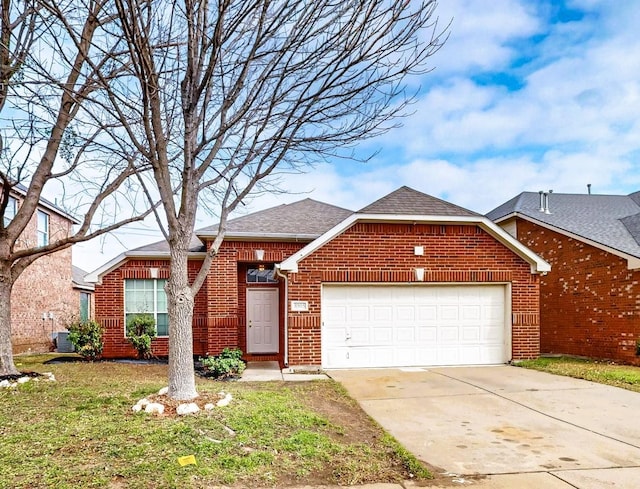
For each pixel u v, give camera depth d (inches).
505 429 239.8
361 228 450.6
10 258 350.9
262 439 203.5
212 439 198.7
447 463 190.7
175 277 261.0
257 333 558.6
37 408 252.7
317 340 436.8
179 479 159.8
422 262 457.1
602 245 495.8
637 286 453.1
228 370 391.5
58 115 323.0
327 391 330.3
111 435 201.3
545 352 588.1
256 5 220.1
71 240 359.6
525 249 462.9
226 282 520.7
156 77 240.8
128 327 532.1
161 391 271.7
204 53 240.2
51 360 501.0
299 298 437.7
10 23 301.6
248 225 545.3
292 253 532.1
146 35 219.1
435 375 400.2
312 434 215.5
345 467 180.9
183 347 259.4
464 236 464.8
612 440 220.7
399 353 453.1
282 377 394.3
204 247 546.9
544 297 596.7
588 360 489.4
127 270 550.3
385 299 454.9
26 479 156.6
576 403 295.7
